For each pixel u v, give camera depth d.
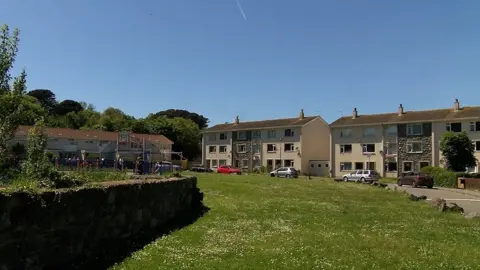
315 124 76.25
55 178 7.91
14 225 5.98
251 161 80.44
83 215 7.69
